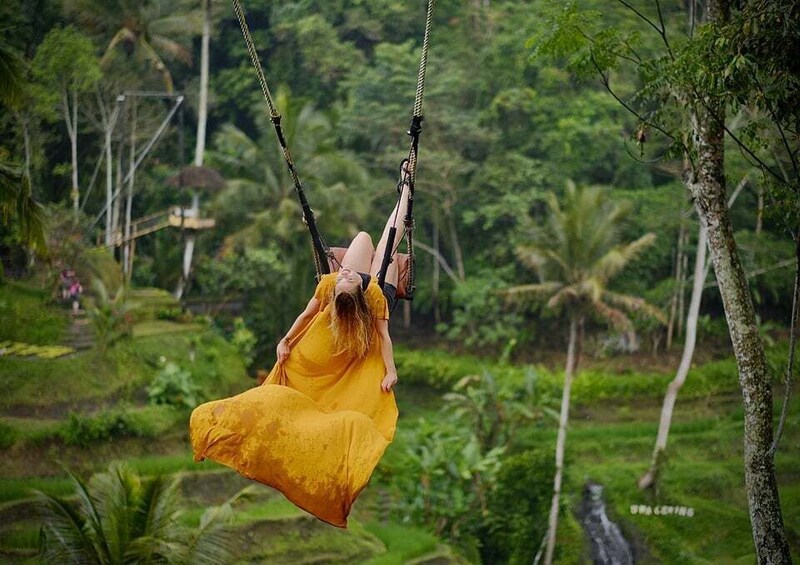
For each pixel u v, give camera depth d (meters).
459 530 27.14
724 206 13.97
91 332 30.05
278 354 6.21
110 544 14.29
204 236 43.94
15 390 25.36
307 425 5.70
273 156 41.94
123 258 38.56
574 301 31.52
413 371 42.66
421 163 42.69
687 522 29.86
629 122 43.59
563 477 29.89
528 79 44.81
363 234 6.98
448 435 30.98
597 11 14.76
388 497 28.88
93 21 38.88
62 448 23.83
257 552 21.75
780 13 11.39
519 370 40.72
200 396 28.98
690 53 12.58
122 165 43.34
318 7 50.66
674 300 42.41
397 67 43.75
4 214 15.40
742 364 13.87
